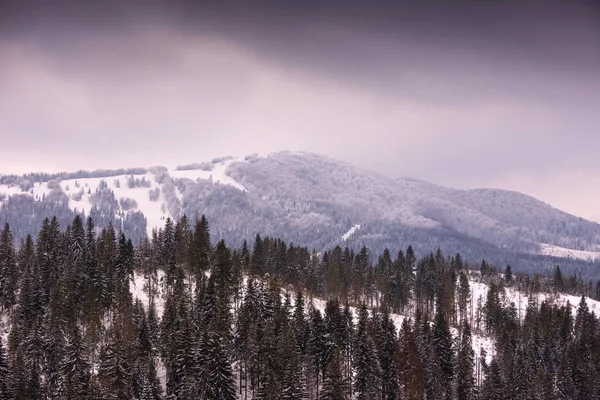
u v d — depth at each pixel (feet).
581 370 360.28
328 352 287.69
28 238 402.72
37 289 329.72
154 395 255.70
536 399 323.78
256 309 309.22
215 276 336.49
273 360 266.36
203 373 246.27
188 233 434.71
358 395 280.10
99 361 285.84
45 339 285.23
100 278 335.67
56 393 255.29
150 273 395.75
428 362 319.88
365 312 333.42
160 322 326.24
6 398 241.35
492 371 316.40
